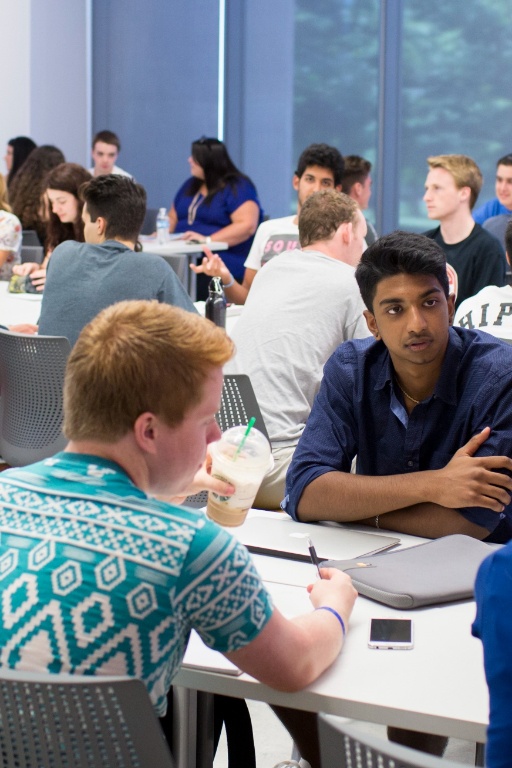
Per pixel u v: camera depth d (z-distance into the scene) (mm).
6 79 8508
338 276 2889
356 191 5762
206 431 1266
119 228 3355
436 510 1854
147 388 1177
